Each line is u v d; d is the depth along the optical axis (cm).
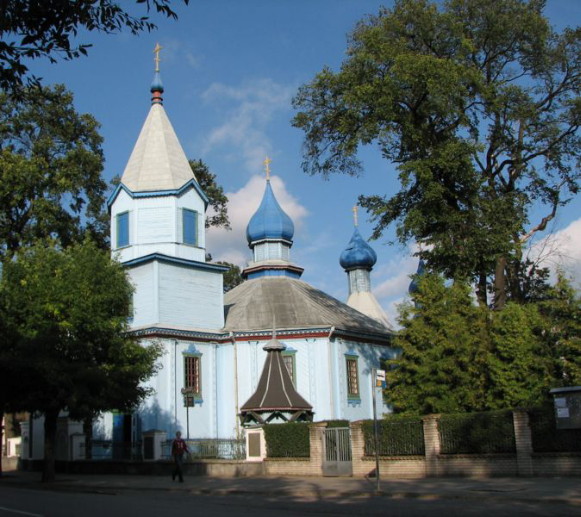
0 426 3456
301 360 4062
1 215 4334
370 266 6662
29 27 1120
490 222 3183
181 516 1576
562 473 2197
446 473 2467
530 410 2289
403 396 3045
